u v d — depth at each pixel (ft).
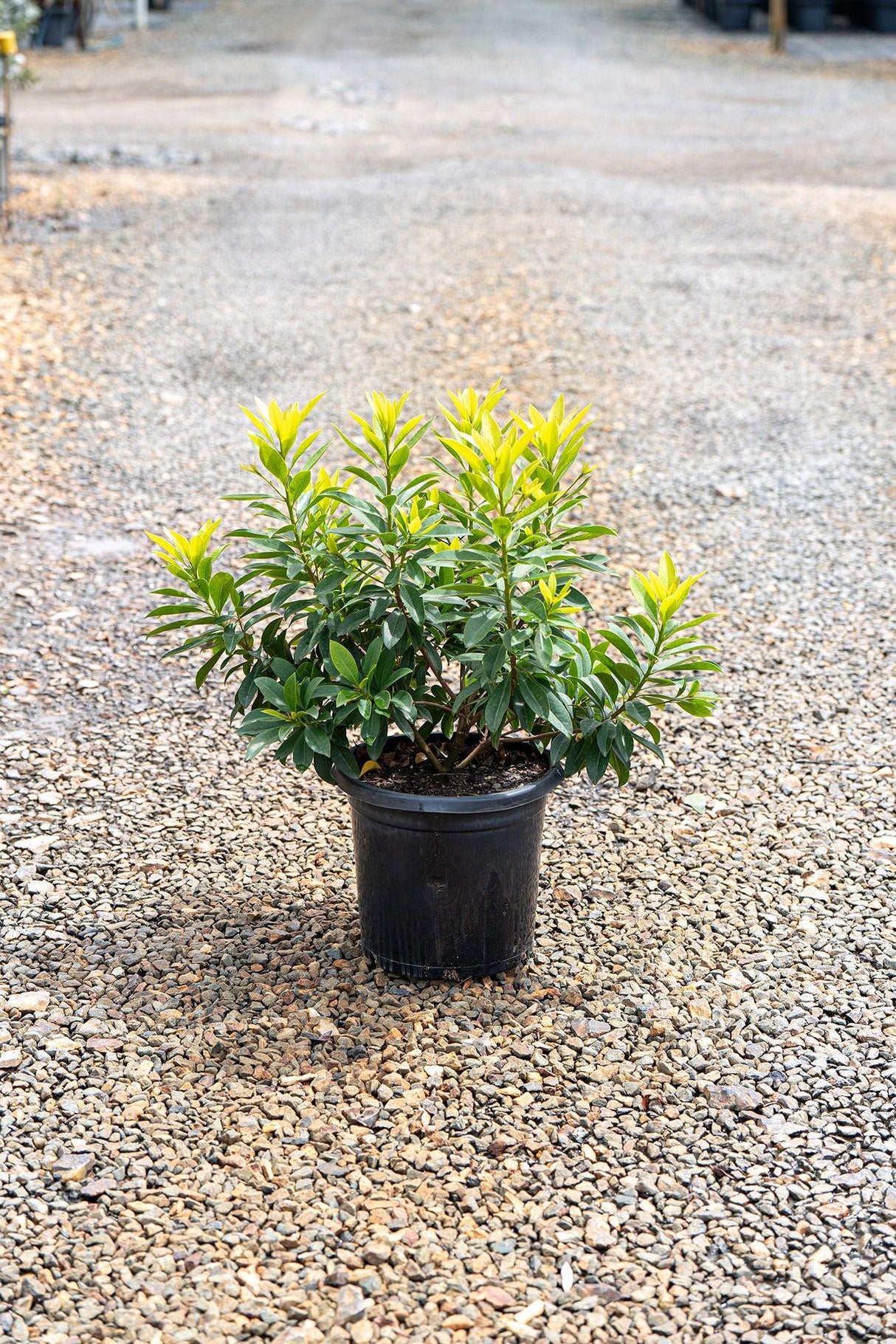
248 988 8.95
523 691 8.12
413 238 30.09
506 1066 8.28
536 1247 7.01
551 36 68.44
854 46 64.59
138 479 18.17
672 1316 6.61
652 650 8.69
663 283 27.04
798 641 14.23
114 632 14.28
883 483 18.42
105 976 9.03
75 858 10.41
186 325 24.31
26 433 19.40
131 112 46.39
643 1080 8.20
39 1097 7.93
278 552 8.49
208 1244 6.97
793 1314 6.61
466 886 8.68
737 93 52.24
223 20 74.79
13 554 15.87
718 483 18.37
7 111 30.09
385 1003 8.83
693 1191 7.37
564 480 18.29
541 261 28.04
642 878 10.31
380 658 8.29
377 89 52.21
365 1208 7.22
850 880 10.30
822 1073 8.27
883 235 30.27
